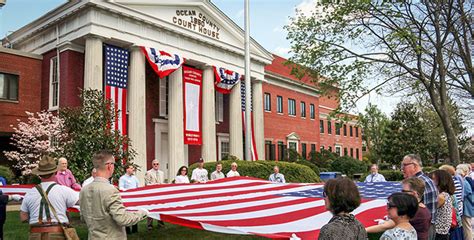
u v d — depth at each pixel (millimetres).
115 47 19141
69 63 19156
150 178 11664
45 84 20516
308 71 20906
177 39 22438
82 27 18516
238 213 5707
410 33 17531
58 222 4641
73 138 12039
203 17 24062
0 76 19359
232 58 26422
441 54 18281
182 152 22047
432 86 18578
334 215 3244
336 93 20828
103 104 12977
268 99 34000
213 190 9164
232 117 26500
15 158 18828
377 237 8180
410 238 3570
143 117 19984
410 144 38750
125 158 12805
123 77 19219
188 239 9094
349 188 3188
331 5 19641
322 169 34531
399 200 3654
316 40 20172
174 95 22156
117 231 4172
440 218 5316
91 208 4137
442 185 5426
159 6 21406
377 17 18906
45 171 4688
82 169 11633
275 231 4324
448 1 17672
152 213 5445
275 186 10156
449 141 18453
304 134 38750
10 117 19406
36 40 21359
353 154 52844
